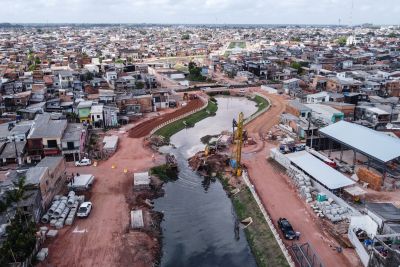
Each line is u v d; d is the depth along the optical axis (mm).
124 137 93000
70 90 125688
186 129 107125
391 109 97438
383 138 69812
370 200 59875
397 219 48094
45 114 92688
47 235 50750
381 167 69312
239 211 61500
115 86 138750
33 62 192875
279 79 173375
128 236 52031
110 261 46906
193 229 57656
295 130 93312
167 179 73938
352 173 69750
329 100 113938
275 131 97750
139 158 79812
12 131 79188
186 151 89375
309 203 59906
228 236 55562
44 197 55625
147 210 60438
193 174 77312
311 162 69125
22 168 69438
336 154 80062
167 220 60062
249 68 184875
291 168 70312
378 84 130625
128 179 69562
